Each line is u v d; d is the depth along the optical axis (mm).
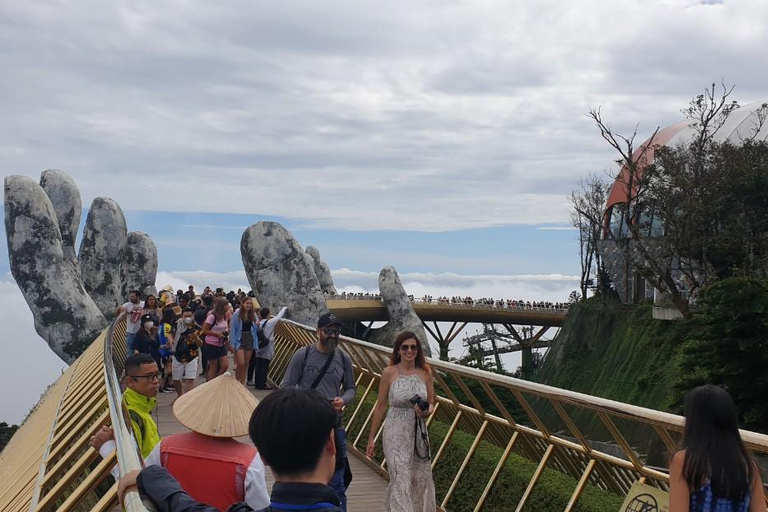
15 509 7172
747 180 43719
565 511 5598
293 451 2221
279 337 20453
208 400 3463
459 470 7582
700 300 27609
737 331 25484
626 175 67188
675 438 4457
